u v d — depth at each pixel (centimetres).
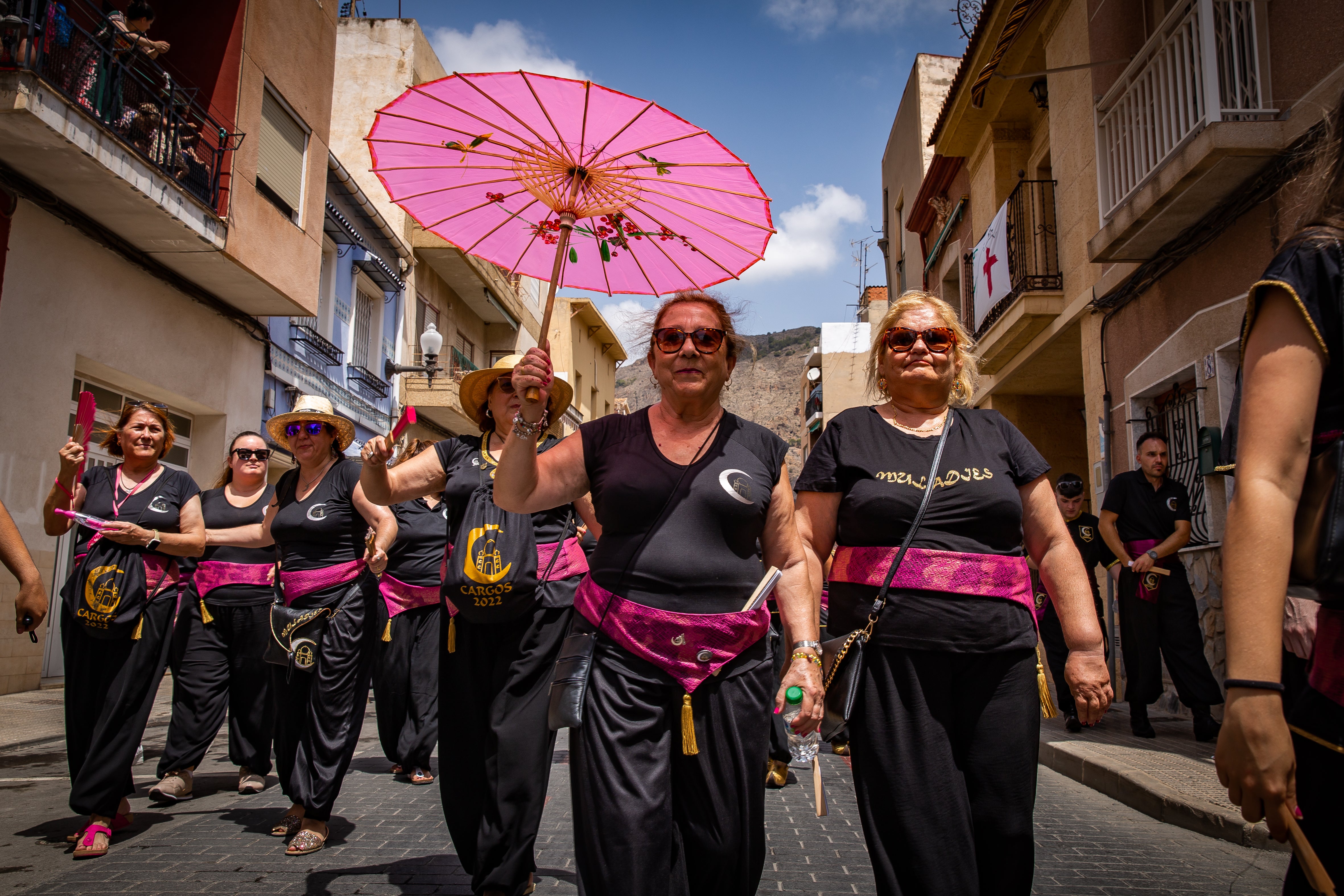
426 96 280
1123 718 808
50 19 927
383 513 436
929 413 296
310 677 445
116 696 416
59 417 1040
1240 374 158
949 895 240
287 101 1372
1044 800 534
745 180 287
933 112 2195
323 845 413
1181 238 833
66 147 926
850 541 277
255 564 521
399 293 2019
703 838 239
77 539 438
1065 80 1148
